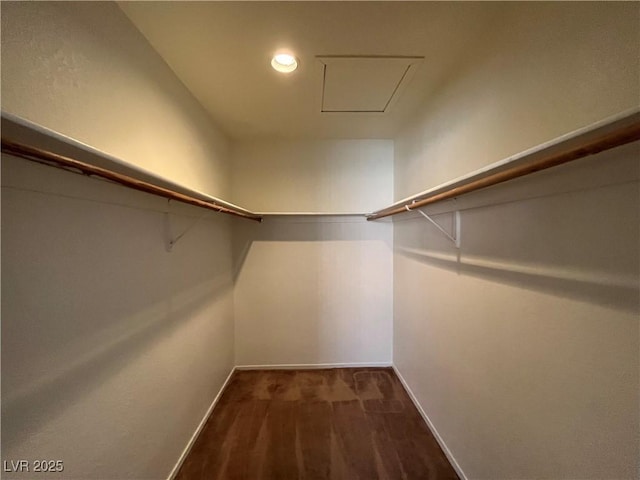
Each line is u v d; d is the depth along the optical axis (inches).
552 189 33.8
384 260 107.7
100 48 39.0
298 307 107.2
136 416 45.9
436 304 67.4
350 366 107.9
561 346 32.9
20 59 28.2
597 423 28.8
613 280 27.1
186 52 53.6
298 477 57.6
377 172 106.9
